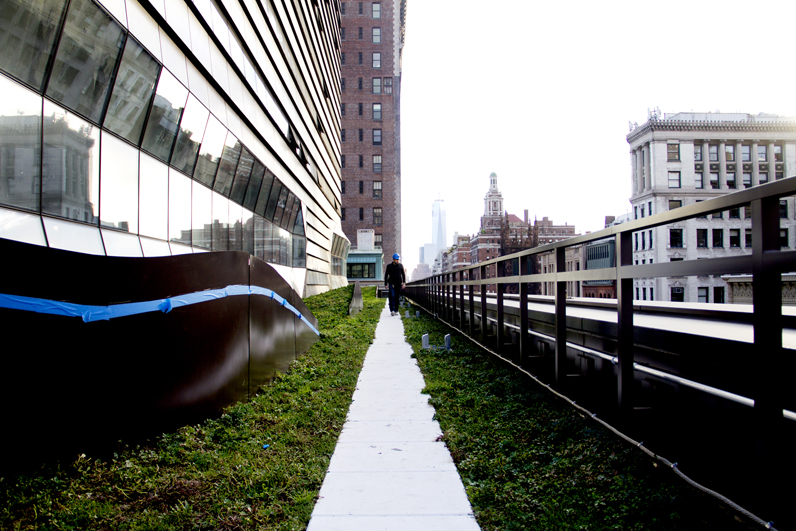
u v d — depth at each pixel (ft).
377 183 232.94
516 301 35.86
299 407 18.54
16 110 16.48
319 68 90.17
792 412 7.84
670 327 14.64
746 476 8.48
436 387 21.63
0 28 15.58
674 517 9.07
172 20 26.99
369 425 17.25
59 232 18.52
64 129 19.02
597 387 14.25
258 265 21.17
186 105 29.50
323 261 98.94
